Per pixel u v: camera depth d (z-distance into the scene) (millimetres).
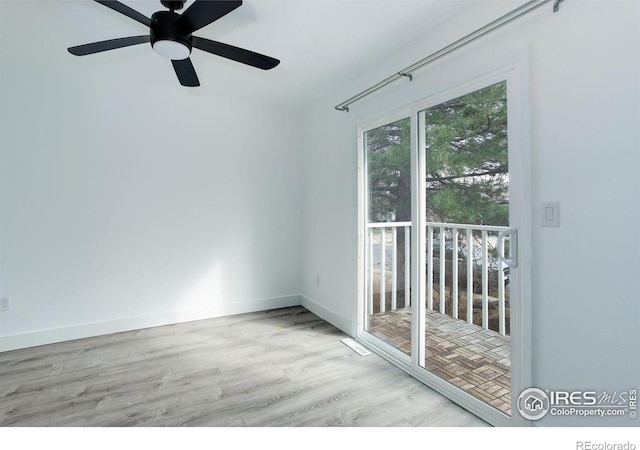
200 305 3234
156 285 3035
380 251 2615
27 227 2545
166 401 1823
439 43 1916
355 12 1820
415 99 2070
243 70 2621
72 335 2697
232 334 2830
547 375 1401
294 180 3691
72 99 2678
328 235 3139
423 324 2113
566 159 1324
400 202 2338
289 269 3684
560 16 1332
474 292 2297
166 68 2627
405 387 1988
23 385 1987
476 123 1744
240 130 3400
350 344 2617
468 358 2191
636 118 1131
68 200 2680
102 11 1844
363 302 2693
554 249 1369
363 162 2676
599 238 1232
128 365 2254
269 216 3574
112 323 2850
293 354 2438
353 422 1647
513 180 1520
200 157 3213
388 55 2320
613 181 1191
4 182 2467
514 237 1516
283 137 3627
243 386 1987
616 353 1196
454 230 2408
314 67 2533
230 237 3373
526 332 1456
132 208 2924
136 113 2922
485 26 1562
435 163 2004
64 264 2676
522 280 1476
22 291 2535
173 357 2381
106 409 1745
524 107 1451
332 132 3051
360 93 2479
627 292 1165
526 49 1441
